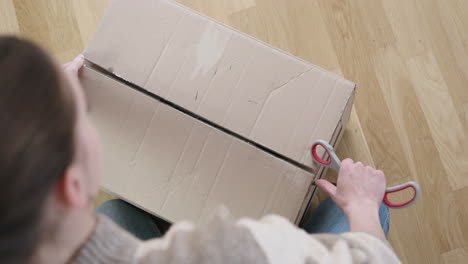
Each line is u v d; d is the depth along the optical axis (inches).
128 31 30.3
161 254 13.4
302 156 29.2
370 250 18.7
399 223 41.9
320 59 44.3
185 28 30.3
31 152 8.7
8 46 9.3
